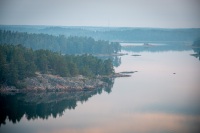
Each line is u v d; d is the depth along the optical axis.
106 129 108.44
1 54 163.50
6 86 157.75
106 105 135.25
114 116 121.38
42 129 109.88
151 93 153.88
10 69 159.62
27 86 159.00
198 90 159.50
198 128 107.94
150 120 116.19
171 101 139.38
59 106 135.88
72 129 109.25
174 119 116.88
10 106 135.50
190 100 140.62
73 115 123.75
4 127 112.00
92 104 137.50
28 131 108.19
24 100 144.38
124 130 107.12
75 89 162.25
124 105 134.75
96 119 118.44
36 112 128.38
